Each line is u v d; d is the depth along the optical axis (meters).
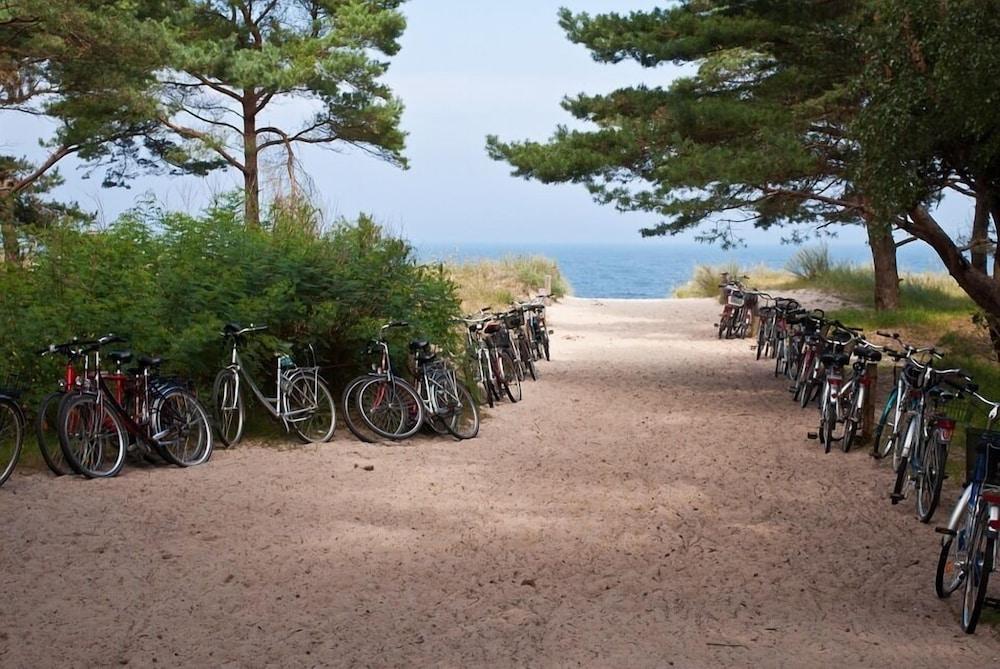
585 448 11.04
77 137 28.38
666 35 17.42
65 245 11.55
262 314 11.62
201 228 12.34
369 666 5.25
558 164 15.99
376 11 33.34
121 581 6.48
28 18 22.69
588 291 75.75
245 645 5.49
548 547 7.42
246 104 33.28
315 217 13.91
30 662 5.24
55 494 8.50
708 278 37.69
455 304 13.72
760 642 5.64
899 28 11.62
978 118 10.95
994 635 5.84
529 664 5.29
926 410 8.73
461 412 11.77
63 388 9.37
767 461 10.46
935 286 29.30
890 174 11.78
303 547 7.27
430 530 7.79
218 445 10.68
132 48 24.11
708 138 16.08
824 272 33.91
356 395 11.28
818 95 16.64
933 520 8.28
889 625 5.98
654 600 6.34
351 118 32.81
